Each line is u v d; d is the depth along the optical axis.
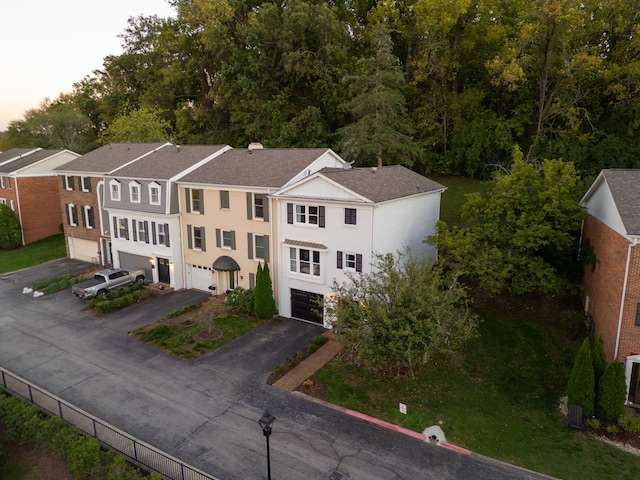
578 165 35.22
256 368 20.55
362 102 36.16
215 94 48.03
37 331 25.08
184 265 31.67
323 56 41.47
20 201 44.41
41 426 15.56
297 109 44.12
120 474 13.36
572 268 24.80
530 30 33.47
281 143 41.50
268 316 26.00
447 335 18.11
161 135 51.53
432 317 17.83
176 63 53.25
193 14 48.50
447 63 40.25
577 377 16.58
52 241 45.94
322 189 23.53
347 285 21.95
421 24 38.88
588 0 34.03
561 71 33.72
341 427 16.38
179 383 19.39
